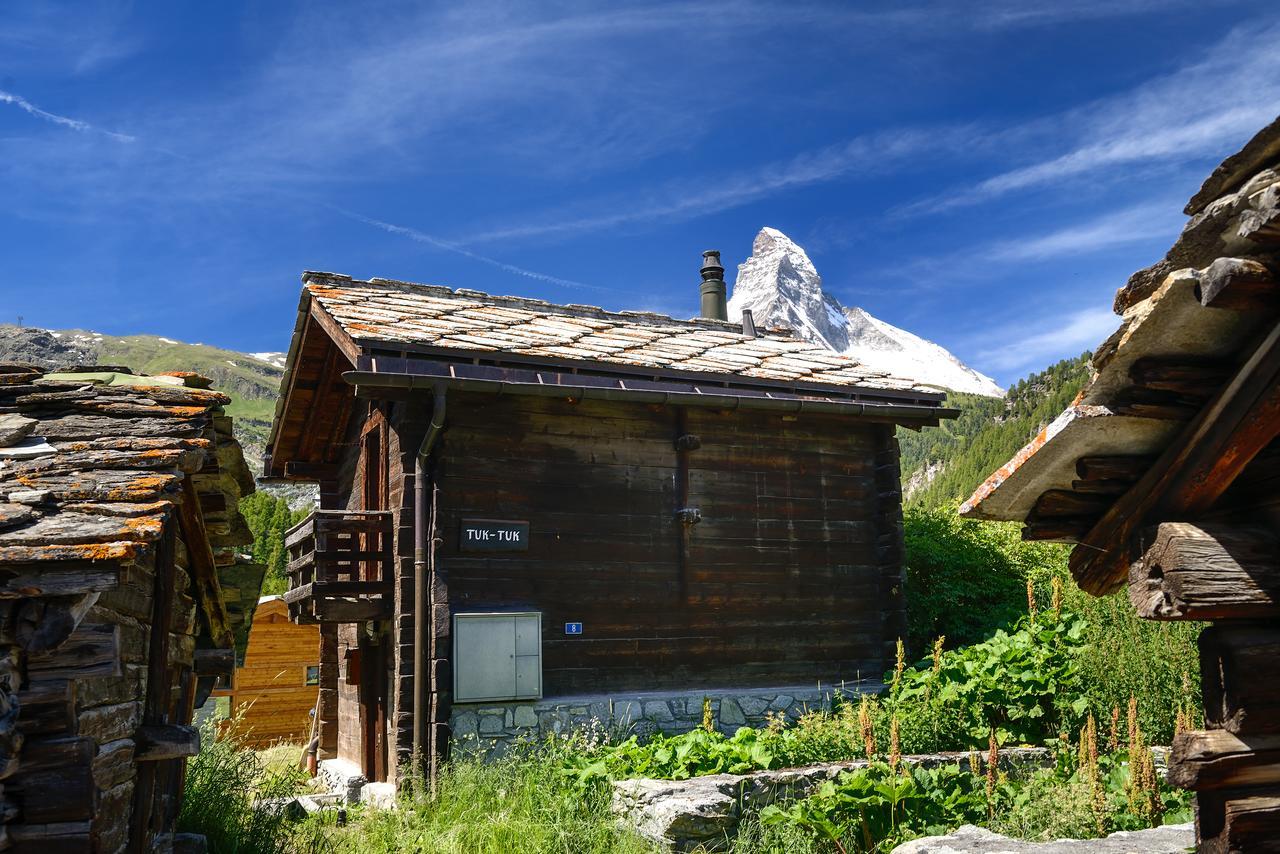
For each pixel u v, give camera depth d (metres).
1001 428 117.38
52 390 5.91
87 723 4.82
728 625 12.05
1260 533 3.50
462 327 11.64
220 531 7.45
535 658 10.86
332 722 14.71
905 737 9.91
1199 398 3.47
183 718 7.51
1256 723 3.38
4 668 4.21
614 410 11.90
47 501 4.62
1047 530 4.14
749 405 11.88
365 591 11.06
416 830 8.66
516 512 11.15
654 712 11.34
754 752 9.45
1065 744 9.06
